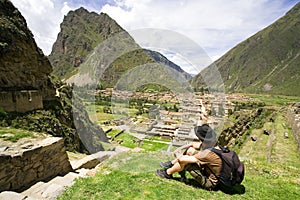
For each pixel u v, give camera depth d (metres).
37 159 5.46
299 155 13.02
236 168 3.67
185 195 3.55
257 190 3.99
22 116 10.39
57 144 6.23
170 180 4.11
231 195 3.69
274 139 17.95
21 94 10.62
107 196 3.48
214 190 3.81
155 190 3.67
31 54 12.27
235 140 22.42
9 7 11.70
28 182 5.18
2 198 3.70
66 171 6.56
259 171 5.43
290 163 11.74
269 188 4.12
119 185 3.85
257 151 17.66
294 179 4.77
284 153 13.52
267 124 29.30
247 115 34.50
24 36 11.87
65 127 12.70
